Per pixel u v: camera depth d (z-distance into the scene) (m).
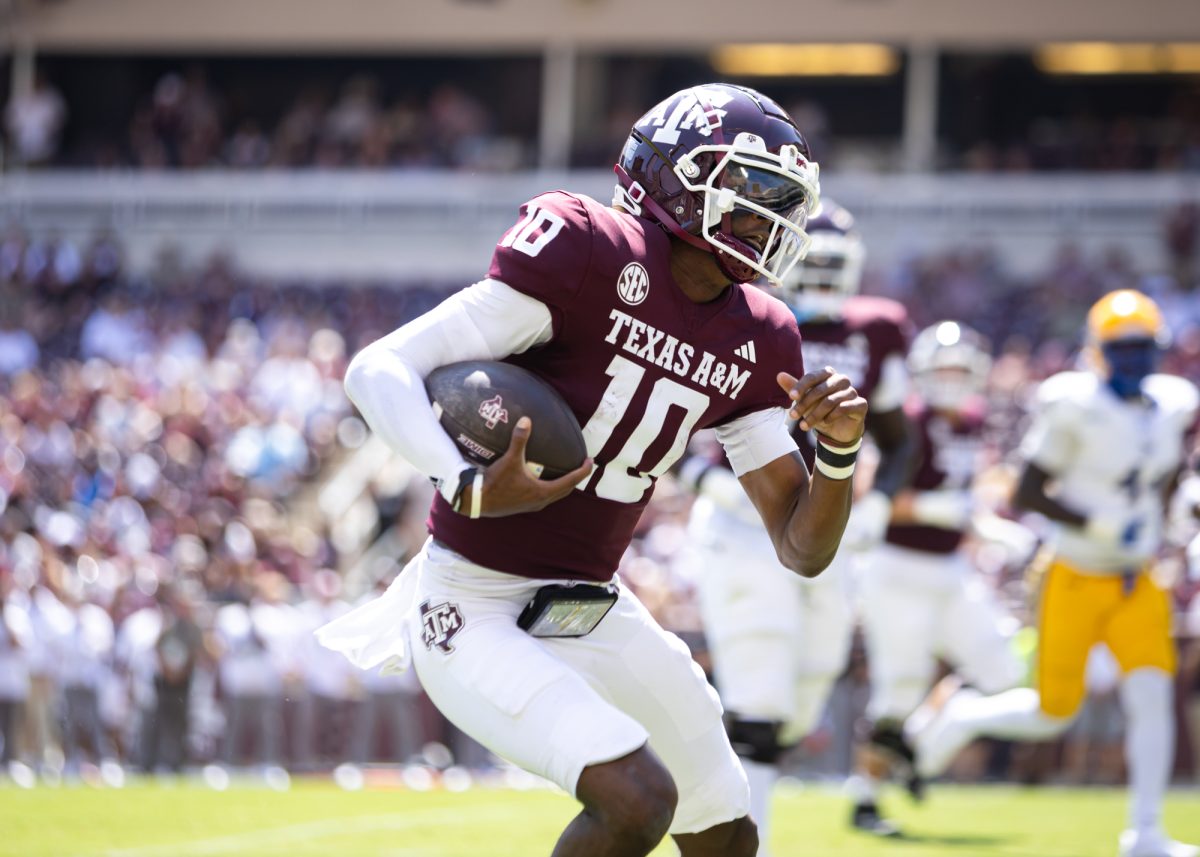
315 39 85.25
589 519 12.28
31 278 74.94
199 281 73.81
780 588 19.28
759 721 19.06
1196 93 79.06
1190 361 54.91
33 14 86.81
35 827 23.41
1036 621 25.16
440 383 11.59
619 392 12.05
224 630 37.72
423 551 12.77
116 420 55.19
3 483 50.34
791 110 81.12
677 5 81.62
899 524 26.25
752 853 13.38
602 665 12.56
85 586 40.94
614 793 11.12
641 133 12.43
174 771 36.88
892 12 79.62
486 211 77.38
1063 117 80.56
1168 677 23.53
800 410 11.90
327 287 74.06
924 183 73.81
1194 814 28.03
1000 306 63.88
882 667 26.11
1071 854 22.70
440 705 12.23
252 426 55.41
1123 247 70.75
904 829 25.30
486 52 85.44
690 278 12.36
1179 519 27.11
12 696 36.72
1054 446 23.97
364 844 22.48
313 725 38.19
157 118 84.00
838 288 20.50
